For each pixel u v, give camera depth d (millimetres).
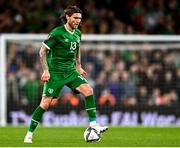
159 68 46250
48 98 24266
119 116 44812
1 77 42875
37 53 45031
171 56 46469
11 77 44094
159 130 35188
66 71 24219
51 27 51469
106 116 44656
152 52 46375
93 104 24438
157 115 45188
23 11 52312
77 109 43469
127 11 55000
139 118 44906
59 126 40469
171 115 45281
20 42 44969
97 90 45062
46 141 25469
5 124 42969
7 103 43688
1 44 43281
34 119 24328
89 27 51781
